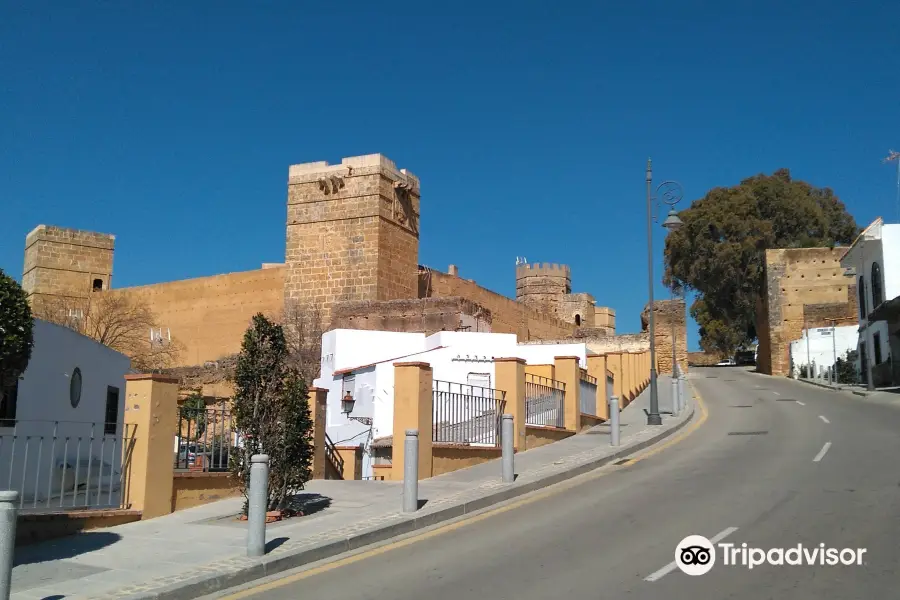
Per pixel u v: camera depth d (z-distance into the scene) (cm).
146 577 893
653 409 2361
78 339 1633
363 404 2508
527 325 6731
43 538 1089
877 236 4031
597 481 1503
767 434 2139
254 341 1283
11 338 918
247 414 1255
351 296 4862
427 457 1588
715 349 8006
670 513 1170
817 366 4847
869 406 2827
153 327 5725
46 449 1470
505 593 812
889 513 1110
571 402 2238
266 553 985
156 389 1286
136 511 1229
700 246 6103
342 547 1035
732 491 1322
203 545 1052
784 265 5681
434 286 5375
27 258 6469
